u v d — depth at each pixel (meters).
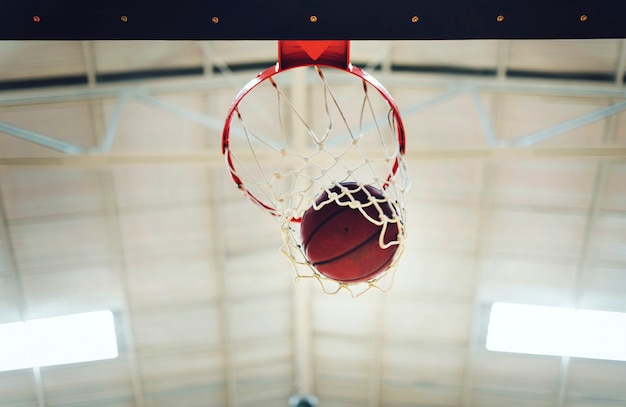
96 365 9.71
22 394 9.67
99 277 9.09
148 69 7.88
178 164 7.30
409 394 10.57
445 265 9.37
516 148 7.24
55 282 8.98
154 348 9.88
